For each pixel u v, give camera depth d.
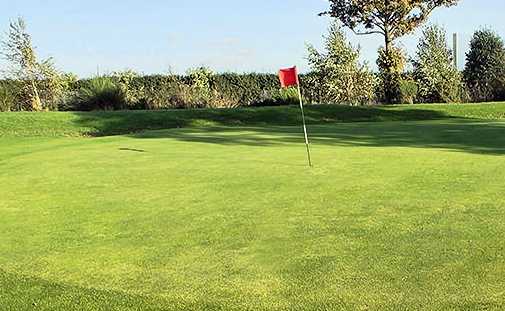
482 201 6.55
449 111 22.83
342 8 30.56
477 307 3.83
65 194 7.98
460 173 8.23
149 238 5.74
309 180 8.12
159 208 6.91
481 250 4.89
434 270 4.50
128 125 20.94
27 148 14.23
